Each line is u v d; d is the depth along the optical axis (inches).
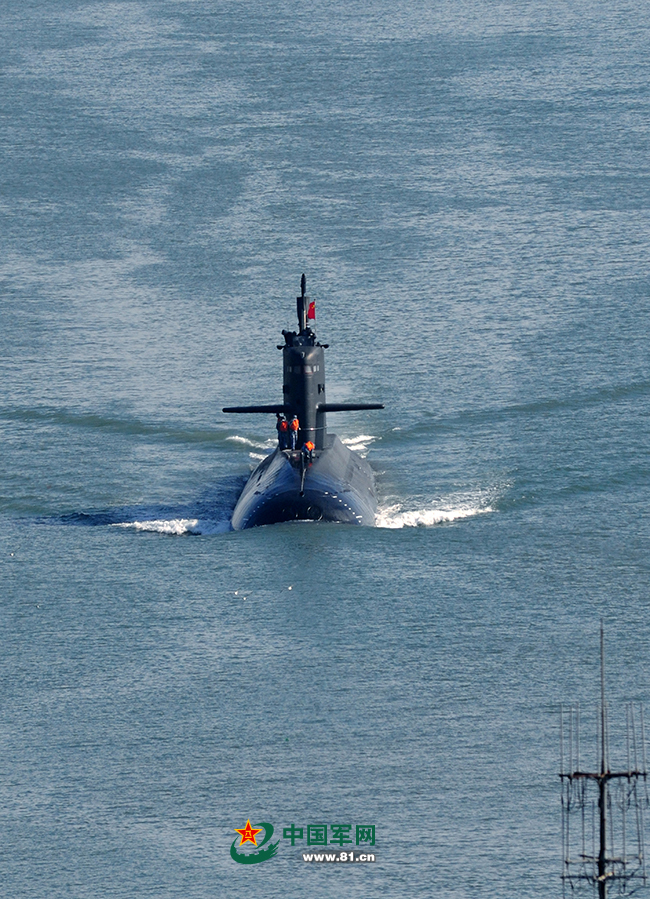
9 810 6973.4
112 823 6875.0
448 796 6978.4
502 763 7199.8
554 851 6545.3
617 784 6924.2
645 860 6314.0
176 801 7017.7
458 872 6451.8
